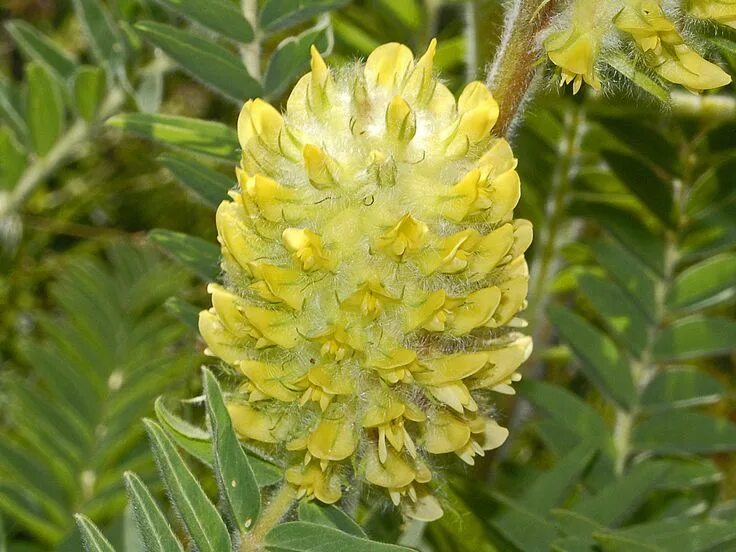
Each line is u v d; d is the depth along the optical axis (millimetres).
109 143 468
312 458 183
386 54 179
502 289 179
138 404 336
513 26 184
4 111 353
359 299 168
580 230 348
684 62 177
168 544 169
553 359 387
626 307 302
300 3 229
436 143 173
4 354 454
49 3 507
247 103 178
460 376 174
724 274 298
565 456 283
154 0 234
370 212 169
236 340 181
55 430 326
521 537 247
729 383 433
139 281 381
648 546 219
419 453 186
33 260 462
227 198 239
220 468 172
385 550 171
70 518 318
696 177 295
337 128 174
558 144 319
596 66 178
